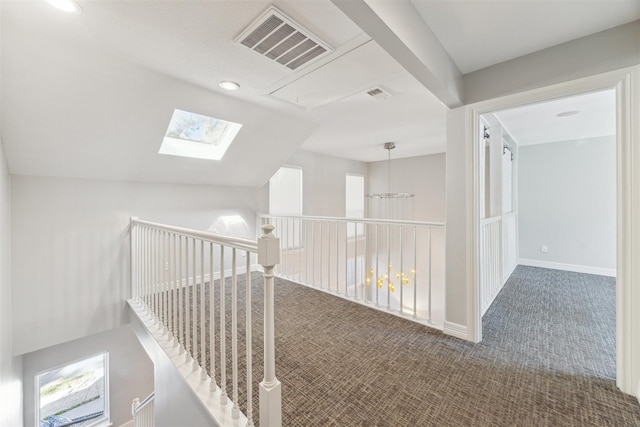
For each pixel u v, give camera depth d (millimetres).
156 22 1671
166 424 1969
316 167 5742
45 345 2709
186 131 3242
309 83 2482
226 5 1546
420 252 6371
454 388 1680
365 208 7113
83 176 2900
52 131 2340
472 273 2246
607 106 3143
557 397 1601
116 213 3150
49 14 1586
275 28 1735
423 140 4703
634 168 1597
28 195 2623
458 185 2326
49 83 2021
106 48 1924
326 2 1527
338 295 3314
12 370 2553
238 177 4082
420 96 2785
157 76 2295
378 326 2506
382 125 3783
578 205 4684
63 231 2818
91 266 2984
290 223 5230
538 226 5047
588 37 1771
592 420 1434
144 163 3086
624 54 1651
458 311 2318
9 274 2465
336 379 1763
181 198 3672
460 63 2125
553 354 2055
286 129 3551
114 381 3674
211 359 1555
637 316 1591
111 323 3107
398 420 1439
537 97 1963
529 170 5121
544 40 1837
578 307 3010
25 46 1773
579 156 4676
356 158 6551
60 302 2801
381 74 2322
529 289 3666
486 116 3309
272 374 1232
